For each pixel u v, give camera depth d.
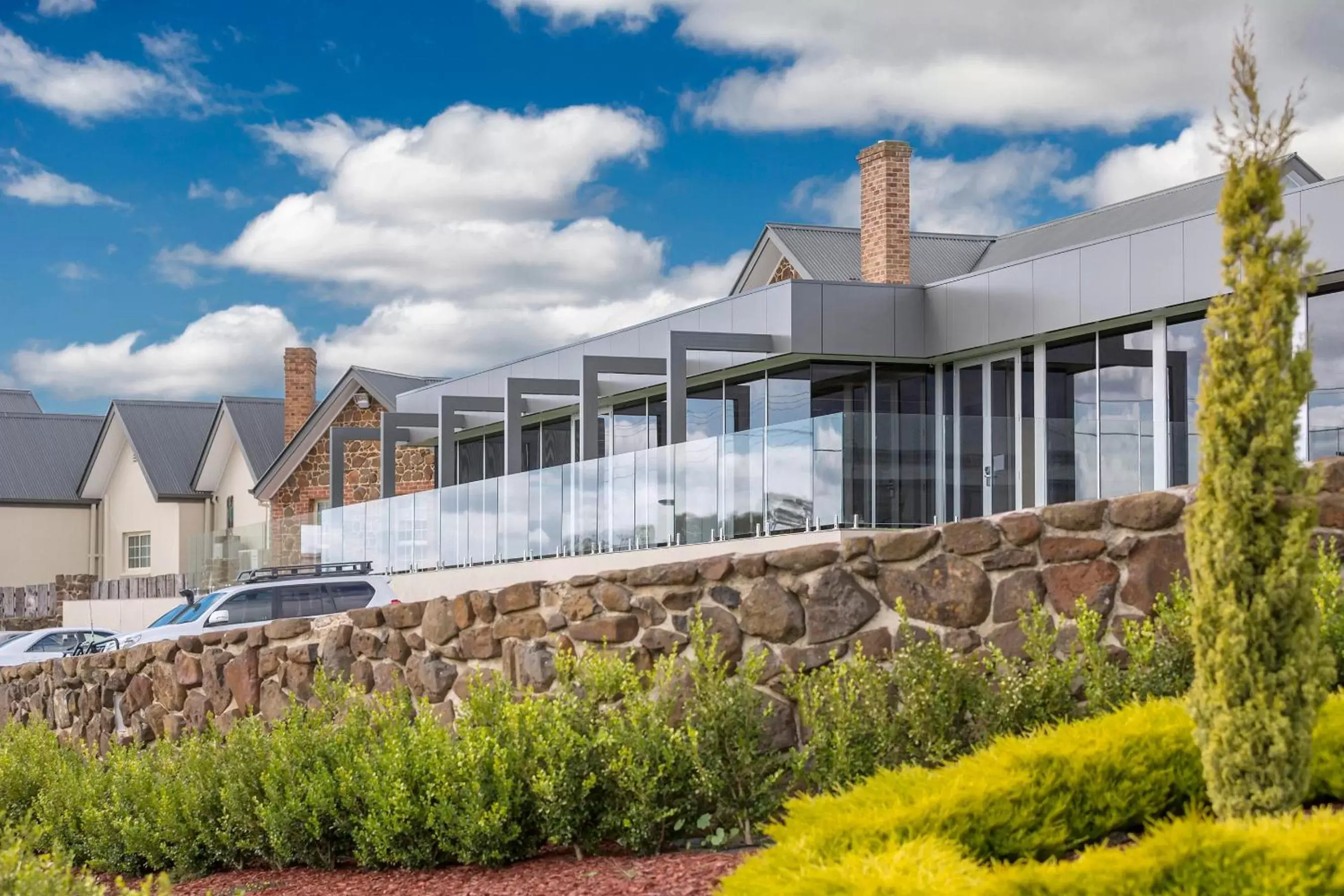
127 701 14.32
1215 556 5.07
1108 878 4.09
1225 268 5.21
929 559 8.18
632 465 20.45
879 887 4.29
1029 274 19.44
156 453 45.59
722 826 7.75
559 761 7.92
